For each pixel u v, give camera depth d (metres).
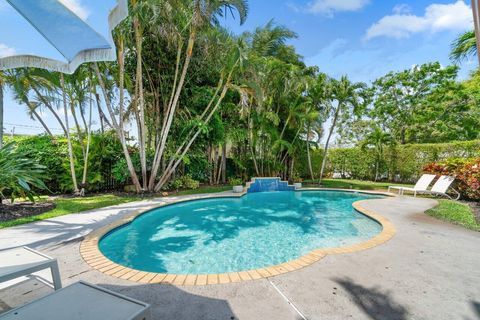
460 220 5.67
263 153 15.10
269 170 14.97
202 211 8.12
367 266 3.34
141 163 10.06
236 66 10.40
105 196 9.20
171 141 11.42
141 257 4.46
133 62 10.59
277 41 15.59
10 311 1.58
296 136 14.73
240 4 9.62
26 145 9.12
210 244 5.14
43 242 4.27
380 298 2.57
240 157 15.25
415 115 18.44
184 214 7.71
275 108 14.55
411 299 2.54
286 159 16.06
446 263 3.42
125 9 2.16
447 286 2.80
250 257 4.50
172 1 8.52
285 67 13.30
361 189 12.44
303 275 3.10
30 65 2.78
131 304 1.67
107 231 4.93
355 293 2.67
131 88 10.53
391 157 15.17
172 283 2.93
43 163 9.09
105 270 3.28
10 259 2.52
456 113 16.62
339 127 22.55
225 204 9.24
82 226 5.21
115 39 8.61
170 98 10.80
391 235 4.66
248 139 14.15
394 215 6.36
